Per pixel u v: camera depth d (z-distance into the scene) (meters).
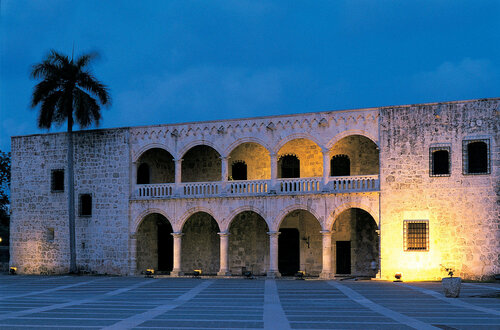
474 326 20.95
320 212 44.47
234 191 47.09
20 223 53.75
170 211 48.78
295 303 28.78
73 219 50.50
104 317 24.02
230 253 51.72
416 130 42.56
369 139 47.50
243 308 26.86
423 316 23.69
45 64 49.81
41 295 34.16
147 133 49.91
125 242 49.81
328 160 44.59
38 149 53.62
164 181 54.56
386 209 42.72
